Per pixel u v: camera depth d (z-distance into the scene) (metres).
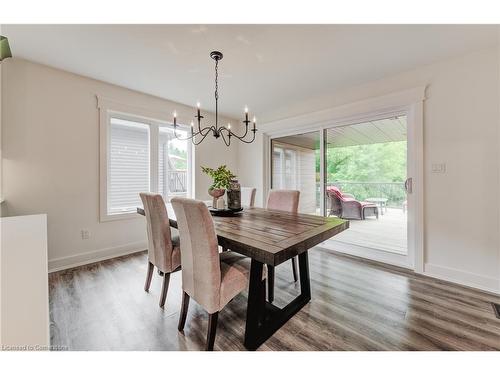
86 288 2.04
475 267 2.08
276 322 1.51
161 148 3.51
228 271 1.42
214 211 1.98
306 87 2.86
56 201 2.46
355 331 1.48
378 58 2.18
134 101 3.00
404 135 2.64
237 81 2.69
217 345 1.36
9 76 2.17
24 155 2.26
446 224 2.22
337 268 2.54
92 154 2.69
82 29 1.75
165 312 1.69
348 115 2.91
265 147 4.03
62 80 2.46
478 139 2.05
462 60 2.11
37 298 0.68
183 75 2.53
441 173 2.24
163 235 1.73
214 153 4.05
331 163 3.28
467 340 1.39
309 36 1.83
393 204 2.79
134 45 1.96
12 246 1.12
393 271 2.46
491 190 2.00
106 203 2.80
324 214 3.33
